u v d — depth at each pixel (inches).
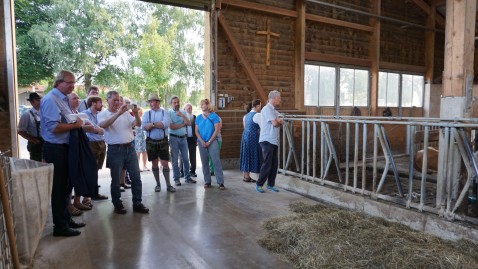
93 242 113.3
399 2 380.2
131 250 107.2
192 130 224.1
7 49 194.1
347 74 345.4
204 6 251.9
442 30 408.2
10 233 76.9
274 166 185.8
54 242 112.8
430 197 155.7
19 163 117.8
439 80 417.4
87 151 116.3
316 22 314.2
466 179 117.3
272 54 289.0
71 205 140.4
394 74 386.6
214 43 254.4
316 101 326.6
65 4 569.3
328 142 170.4
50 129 108.6
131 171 146.2
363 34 351.3
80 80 639.1
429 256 96.0
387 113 374.3
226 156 255.6
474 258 98.0
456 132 114.0
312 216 132.3
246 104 275.4
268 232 122.4
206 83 265.1
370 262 96.3
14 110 197.3
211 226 129.3
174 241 114.7
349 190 156.8
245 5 266.8
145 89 605.3
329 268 94.3
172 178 219.8
